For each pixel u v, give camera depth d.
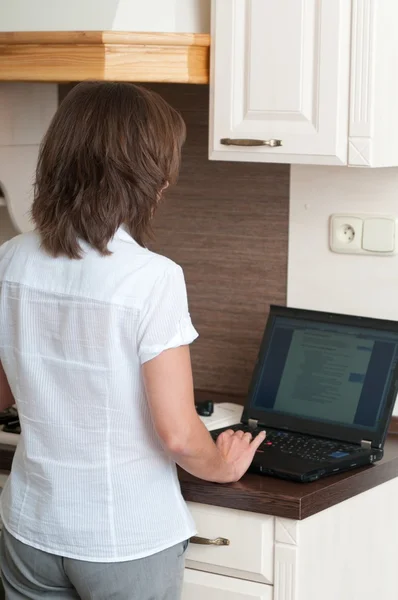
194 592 2.07
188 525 1.83
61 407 1.74
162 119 1.74
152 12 2.29
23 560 1.81
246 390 2.71
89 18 2.29
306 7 2.11
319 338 2.36
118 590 1.75
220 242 2.69
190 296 2.75
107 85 1.73
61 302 1.71
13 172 2.60
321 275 2.56
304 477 1.99
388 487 2.25
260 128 2.20
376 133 2.10
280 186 2.58
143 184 1.71
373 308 2.50
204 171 2.68
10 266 1.79
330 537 2.07
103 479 1.73
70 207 1.70
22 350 1.77
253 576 2.01
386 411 2.21
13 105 2.57
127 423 1.73
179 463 1.79
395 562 2.32
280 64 2.15
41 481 1.78
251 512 1.98
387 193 2.44
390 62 2.12
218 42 2.22
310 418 2.30
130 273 1.69
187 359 1.72
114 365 1.69
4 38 2.24
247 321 2.68
